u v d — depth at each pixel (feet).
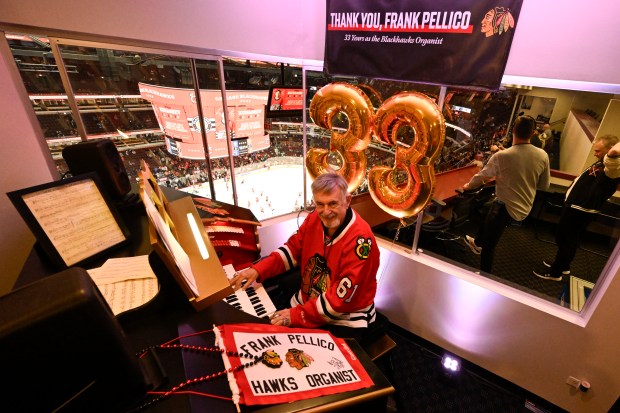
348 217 4.60
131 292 2.84
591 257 9.16
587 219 7.05
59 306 1.35
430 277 6.23
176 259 2.44
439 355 6.62
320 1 6.70
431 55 4.98
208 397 1.77
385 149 13.16
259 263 4.97
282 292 5.87
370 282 4.63
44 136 4.85
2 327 1.23
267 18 6.68
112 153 4.46
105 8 4.78
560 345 5.00
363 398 2.01
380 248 6.97
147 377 1.86
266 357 2.09
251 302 4.64
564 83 4.34
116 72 7.43
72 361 1.45
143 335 2.37
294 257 5.30
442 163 11.35
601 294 4.55
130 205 4.52
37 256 3.34
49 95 4.89
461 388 5.87
